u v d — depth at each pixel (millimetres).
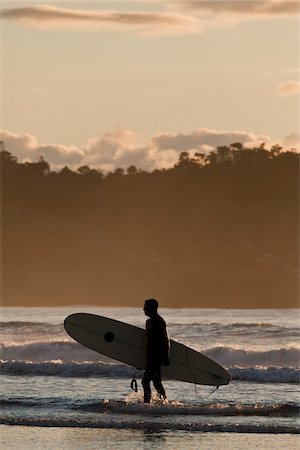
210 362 44875
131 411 39719
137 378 54406
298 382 52156
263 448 32281
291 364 62844
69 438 34062
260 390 48312
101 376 55594
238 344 83688
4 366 58188
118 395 46031
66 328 44531
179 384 50625
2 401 43000
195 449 32062
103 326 44469
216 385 44562
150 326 41344
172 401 43406
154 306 41531
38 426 36531
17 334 94875
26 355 67125
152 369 41188
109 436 34469
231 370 54219
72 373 56812
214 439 33844
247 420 37438
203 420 37375
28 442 33375
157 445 32719
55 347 67438
